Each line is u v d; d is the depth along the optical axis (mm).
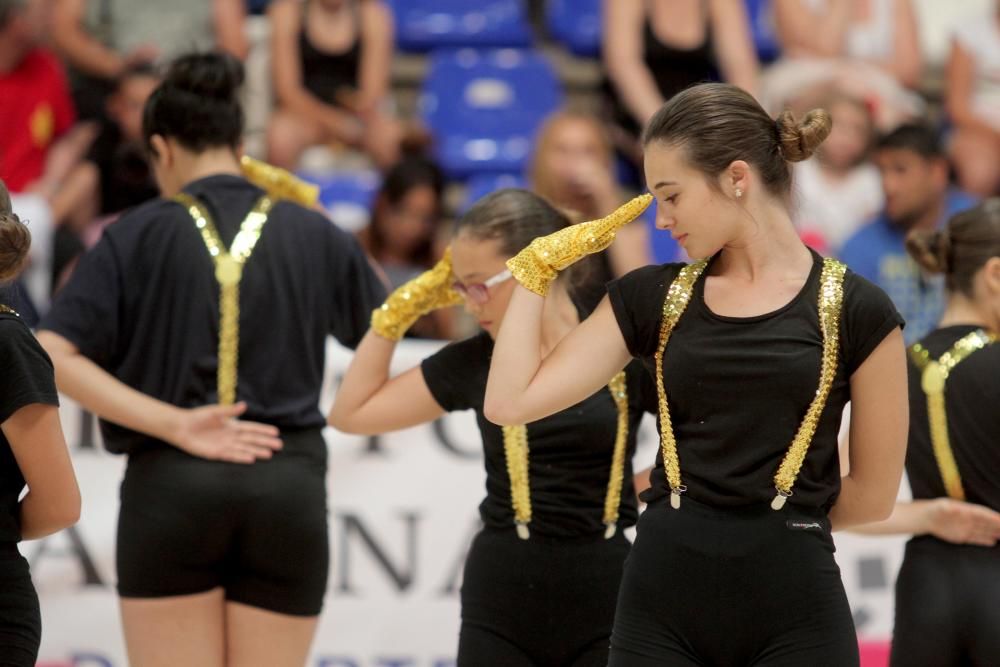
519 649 9859
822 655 7934
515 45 27594
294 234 11695
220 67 11797
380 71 24734
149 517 11102
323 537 11531
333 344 15289
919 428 10844
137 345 11383
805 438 7957
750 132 7957
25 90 21797
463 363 10352
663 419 8266
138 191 21062
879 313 7984
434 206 18922
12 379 8523
